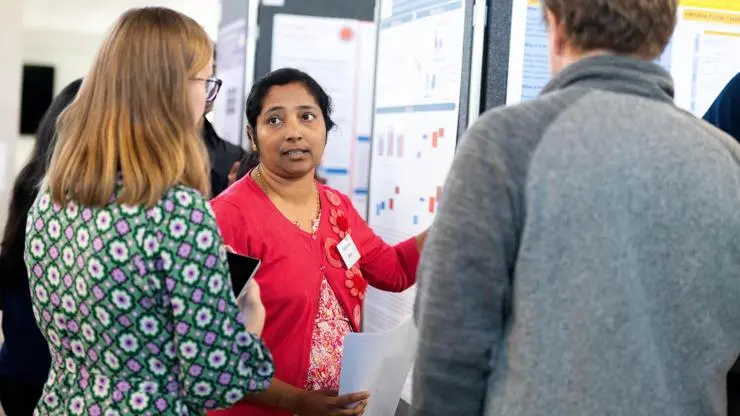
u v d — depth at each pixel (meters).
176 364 1.44
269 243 1.98
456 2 2.40
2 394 2.04
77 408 1.45
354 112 4.11
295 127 2.03
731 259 1.27
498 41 2.32
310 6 3.98
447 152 2.42
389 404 2.09
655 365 1.24
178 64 1.47
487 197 1.25
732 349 1.30
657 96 1.30
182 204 1.40
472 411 1.28
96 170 1.41
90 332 1.43
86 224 1.42
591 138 1.24
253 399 1.93
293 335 1.98
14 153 5.70
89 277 1.40
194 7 8.22
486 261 1.24
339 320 2.07
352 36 4.05
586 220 1.22
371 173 3.04
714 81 2.51
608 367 1.22
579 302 1.22
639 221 1.23
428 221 2.53
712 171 1.26
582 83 1.30
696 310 1.26
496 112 1.30
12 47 5.71
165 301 1.40
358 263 2.15
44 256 1.48
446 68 2.45
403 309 2.76
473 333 1.25
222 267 1.43
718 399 1.29
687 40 2.48
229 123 4.32
